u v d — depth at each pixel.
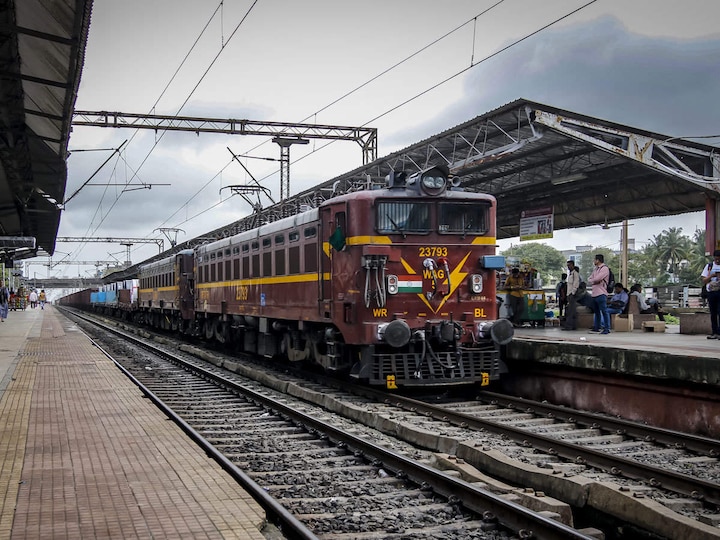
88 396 10.88
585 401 11.93
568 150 18.41
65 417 9.02
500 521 5.65
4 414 9.23
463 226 12.71
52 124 15.96
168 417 9.79
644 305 19.27
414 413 11.09
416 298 12.29
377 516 5.89
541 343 12.60
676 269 80.62
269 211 19.75
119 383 12.50
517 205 24.92
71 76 13.02
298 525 5.21
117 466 6.45
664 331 16.64
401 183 12.55
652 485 7.03
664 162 17.20
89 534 4.66
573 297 17.83
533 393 13.24
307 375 15.62
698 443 8.59
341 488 6.78
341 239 12.48
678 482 6.84
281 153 27.38
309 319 14.09
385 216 12.19
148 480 5.98
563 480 6.36
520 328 19.09
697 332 15.59
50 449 7.14
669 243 86.12
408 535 5.43
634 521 5.59
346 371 14.24
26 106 15.21
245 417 10.91
